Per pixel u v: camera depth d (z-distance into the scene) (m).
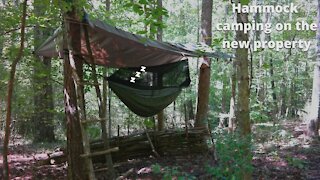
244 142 3.68
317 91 9.04
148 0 3.27
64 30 4.25
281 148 7.78
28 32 6.68
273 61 15.95
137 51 5.92
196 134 7.13
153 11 3.35
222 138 4.45
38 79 8.23
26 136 10.60
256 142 7.96
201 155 6.89
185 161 6.44
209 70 7.87
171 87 6.78
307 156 6.82
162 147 7.06
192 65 16.25
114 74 6.18
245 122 3.64
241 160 3.71
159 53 6.13
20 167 6.21
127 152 6.75
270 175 5.32
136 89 6.35
